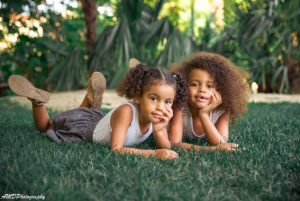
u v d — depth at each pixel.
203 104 2.84
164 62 8.21
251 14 9.48
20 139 2.78
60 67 8.37
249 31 9.40
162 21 8.62
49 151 2.40
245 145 2.80
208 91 2.85
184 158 2.37
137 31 8.73
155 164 2.19
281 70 9.45
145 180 1.93
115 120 2.63
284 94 9.42
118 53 8.24
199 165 2.24
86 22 9.22
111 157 2.30
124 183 1.85
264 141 2.93
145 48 8.72
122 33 8.28
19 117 4.39
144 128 2.74
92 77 3.38
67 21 9.30
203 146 2.72
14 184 1.74
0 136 2.85
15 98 7.76
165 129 2.82
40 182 1.80
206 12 14.49
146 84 2.46
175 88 2.49
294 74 9.62
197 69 2.86
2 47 8.15
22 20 6.14
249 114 4.95
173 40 8.34
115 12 9.81
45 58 9.46
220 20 13.17
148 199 1.67
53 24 6.57
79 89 8.62
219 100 2.86
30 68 9.70
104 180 1.88
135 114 2.64
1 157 2.18
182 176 2.03
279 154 2.52
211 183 1.96
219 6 13.23
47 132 2.99
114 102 6.84
